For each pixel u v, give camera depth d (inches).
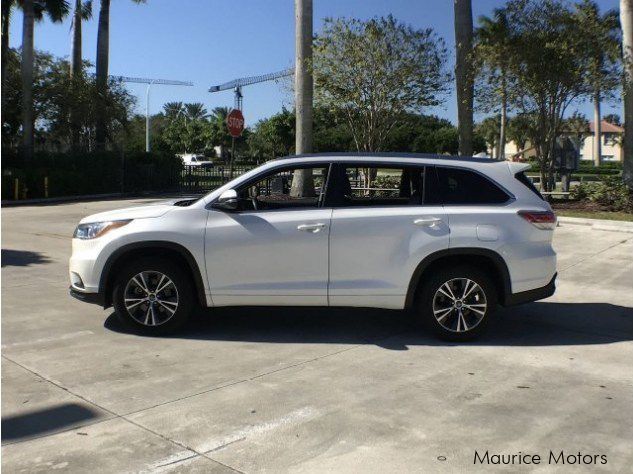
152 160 1173.1
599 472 142.9
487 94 722.2
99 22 1230.9
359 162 246.1
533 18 687.7
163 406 177.5
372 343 240.5
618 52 672.4
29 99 1074.7
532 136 778.2
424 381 199.2
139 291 243.8
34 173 944.9
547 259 244.1
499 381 199.8
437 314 240.2
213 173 1306.6
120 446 153.5
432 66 653.3
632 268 392.2
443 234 236.5
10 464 144.2
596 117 2143.2
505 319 279.7
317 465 145.3
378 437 159.3
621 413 175.3
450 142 2112.5
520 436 160.7
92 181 1049.5
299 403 180.4
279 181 274.7
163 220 240.1
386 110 669.3
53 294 314.8
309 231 237.0
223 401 181.3
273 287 239.1
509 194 245.0
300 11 679.1
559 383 198.4
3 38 1179.9
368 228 237.3
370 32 640.4
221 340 242.1
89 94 1196.5
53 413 172.1
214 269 238.7
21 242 489.1
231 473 141.6
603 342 245.0
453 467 144.6
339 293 239.1
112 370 206.4
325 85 661.9
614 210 640.4
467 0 722.8
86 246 243.8
